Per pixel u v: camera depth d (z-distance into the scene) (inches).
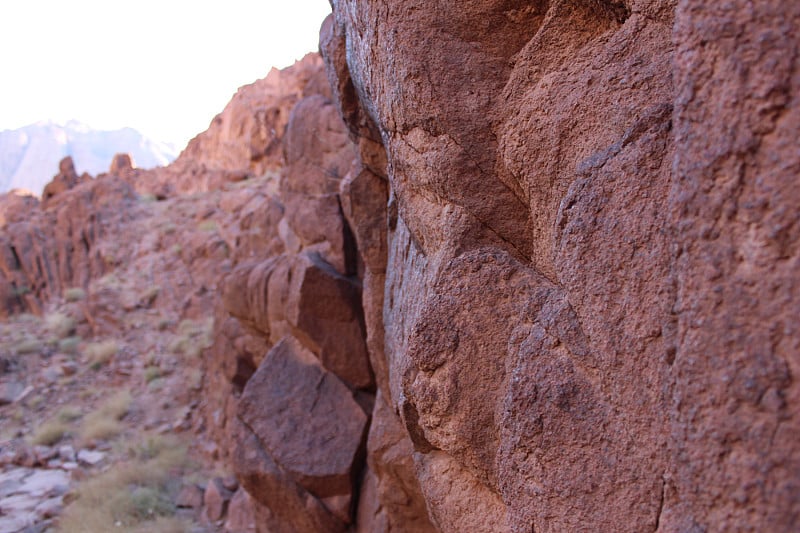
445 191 75.8
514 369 57.9
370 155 148.0
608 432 49.1
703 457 37.1
